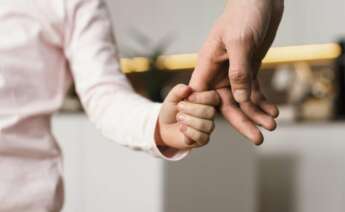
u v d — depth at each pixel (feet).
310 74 9.95
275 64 10.53
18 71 3.13
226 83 2.35
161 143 2.67
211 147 7.20
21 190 3.08
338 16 9.77
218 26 2.23
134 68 11.72
